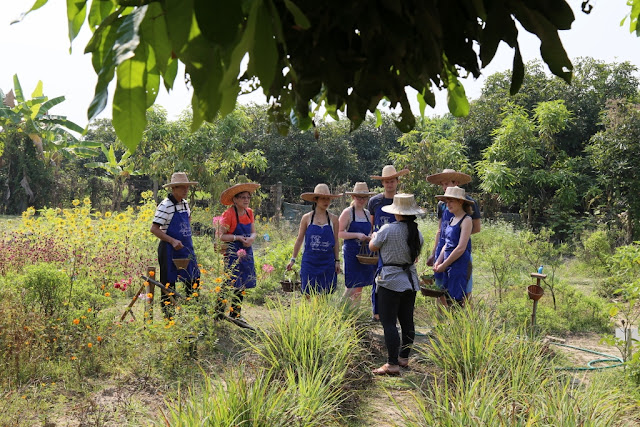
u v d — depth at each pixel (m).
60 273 5.84
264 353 5.16
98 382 4.90
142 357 5.33
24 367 4.93
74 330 5.41
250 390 3.86
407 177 19.66
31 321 5.27
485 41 1.13
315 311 5.59
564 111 19.80
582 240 15.91
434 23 1.07
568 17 1.11
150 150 19.56
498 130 20.06
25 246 8.66
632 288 5.42
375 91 1.11
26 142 23.91
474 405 3.64
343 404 4.57
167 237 6.09
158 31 0.89
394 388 5.04
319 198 6.75
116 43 0.86
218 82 0.81
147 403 4.50
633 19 2.79
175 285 6.52
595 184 19.72
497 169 18.81
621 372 5.14
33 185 24.75
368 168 33.34
